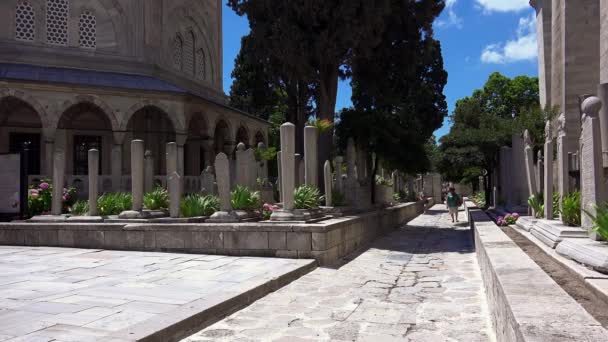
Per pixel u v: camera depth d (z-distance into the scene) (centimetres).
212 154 2592
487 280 673
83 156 2536
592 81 1888
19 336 467
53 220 1309
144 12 2605
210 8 3250
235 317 617
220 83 3372
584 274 492
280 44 1780
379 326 574
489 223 1338
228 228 1082
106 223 1229
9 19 2344
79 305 596
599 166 692
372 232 1625
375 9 1725
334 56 1794
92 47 2506
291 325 581
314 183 1393
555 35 2211
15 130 2412
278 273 841
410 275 933
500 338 453
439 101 3616
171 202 1227
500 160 2053
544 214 1036
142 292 677
